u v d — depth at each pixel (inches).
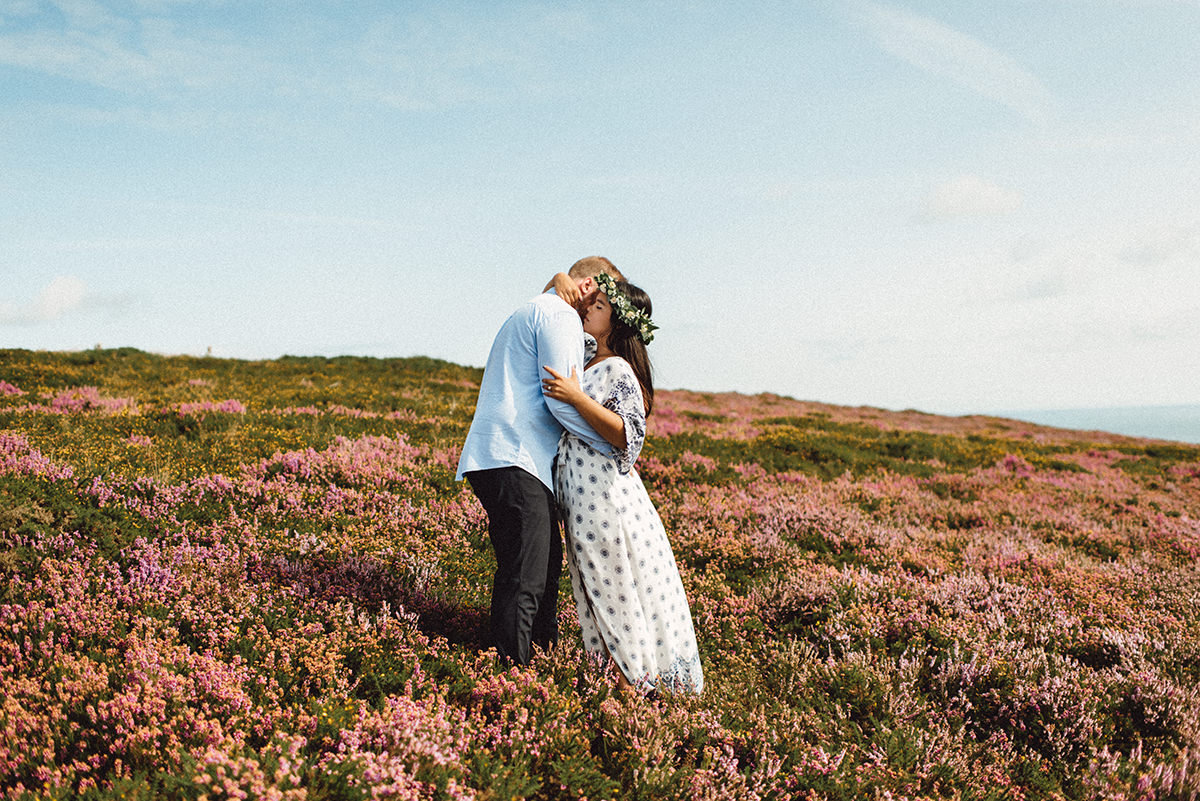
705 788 104.0
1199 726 136.6
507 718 111.8
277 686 113.6
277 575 164.4
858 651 160.6
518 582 127.4
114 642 122.0
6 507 162.7
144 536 172.4
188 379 618.8
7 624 121.2
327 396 519.5
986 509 370.0
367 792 85.8
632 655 129.6
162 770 85.7
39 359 664.4
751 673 151.6
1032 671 151.1
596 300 140.3
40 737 93.7
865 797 111.2
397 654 130.8
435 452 338.3
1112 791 119.9
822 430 745.6
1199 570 257.4
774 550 239.1
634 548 131.5
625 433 127.4
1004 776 123.5
